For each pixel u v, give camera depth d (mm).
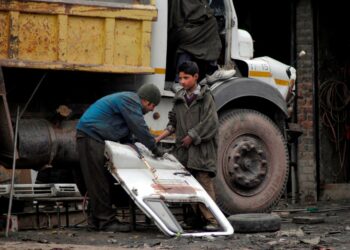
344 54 19484
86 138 10766
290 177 18812
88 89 11797
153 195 10273
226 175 12242
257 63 12906
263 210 12547
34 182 13406
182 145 11203
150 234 10508
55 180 13188
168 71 12156
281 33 19000
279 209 15773
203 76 12398
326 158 19156
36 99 11500
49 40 10984
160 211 10195
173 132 11430
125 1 11344
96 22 11234
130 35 11414
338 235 10555
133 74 11609
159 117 11891
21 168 11508
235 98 12156
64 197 11859
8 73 11180
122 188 11109
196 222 11102
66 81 11641
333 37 19344
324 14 19172
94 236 10336
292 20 18797
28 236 10367
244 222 10664
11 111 11281
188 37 11969
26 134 11227
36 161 11367
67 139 11414
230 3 12789
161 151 10930
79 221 12031
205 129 11055
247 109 12516
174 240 9805
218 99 11984
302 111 18625
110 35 11258
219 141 12172
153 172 10656
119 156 10570
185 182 10711
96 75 11664
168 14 12078
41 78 11289
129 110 10719
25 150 11195
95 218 10930
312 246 9352
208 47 12078
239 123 12344
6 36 10766
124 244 9578
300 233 10523
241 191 12383
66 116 11281
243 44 12898
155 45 11664
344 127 19469
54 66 10969
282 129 12875
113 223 10898
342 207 16359
